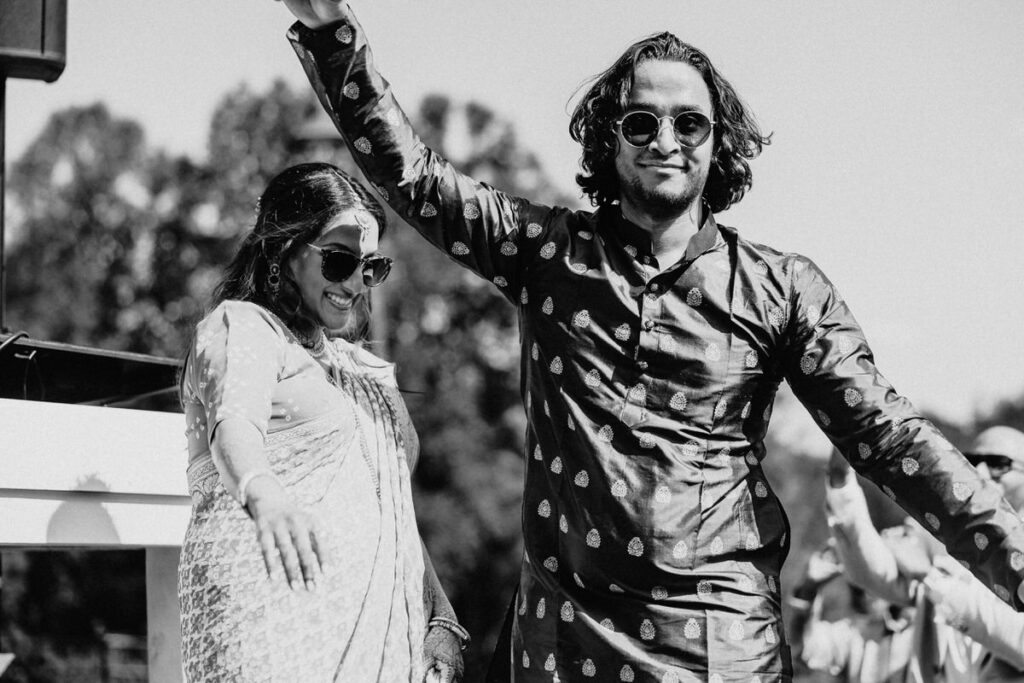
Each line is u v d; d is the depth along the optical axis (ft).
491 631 109.09
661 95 13.53
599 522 12.98
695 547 12.87
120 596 87.20
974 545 12.85
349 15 13.60
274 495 11.27
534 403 13.66
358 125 13.64
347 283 13.07
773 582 13.20
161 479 16.58
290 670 12.30
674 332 13.17
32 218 131.75
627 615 12.96
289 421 12.69
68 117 135.74
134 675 62.75
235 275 13.44
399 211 13.94
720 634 12.78
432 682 13.73
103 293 129.70
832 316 13.42
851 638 25.27
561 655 13.19
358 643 12.55
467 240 13.97
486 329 126.82
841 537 22.79
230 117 138.51
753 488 13.25
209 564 12.49
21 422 15.52
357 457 13.03
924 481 13.02
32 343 18.22
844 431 13.32
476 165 141.28
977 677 21.85
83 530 15.96
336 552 12.57
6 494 15.46
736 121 14.26
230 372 12.22
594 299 13.38
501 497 114.62
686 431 13.07
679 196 13.32
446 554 110.42
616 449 13.05
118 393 19.92
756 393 13.34
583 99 14.42
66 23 17.95
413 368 122.62
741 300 13.25
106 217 132.67
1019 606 12.65
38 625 85.76
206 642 12.41
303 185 13.16
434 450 116.88
